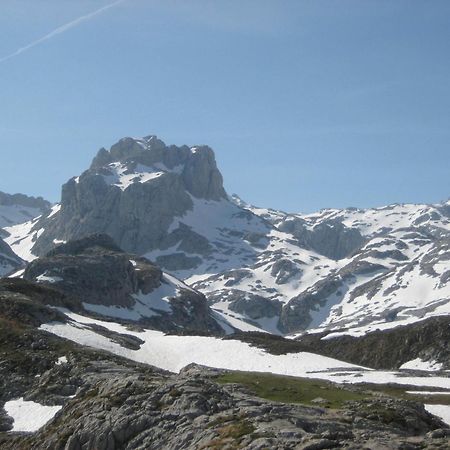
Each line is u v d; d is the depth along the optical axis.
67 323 151.00
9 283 173.12
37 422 101.38
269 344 150.62
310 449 56.22
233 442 61.28
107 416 76.38
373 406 80.31
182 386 76.81
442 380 117.00
